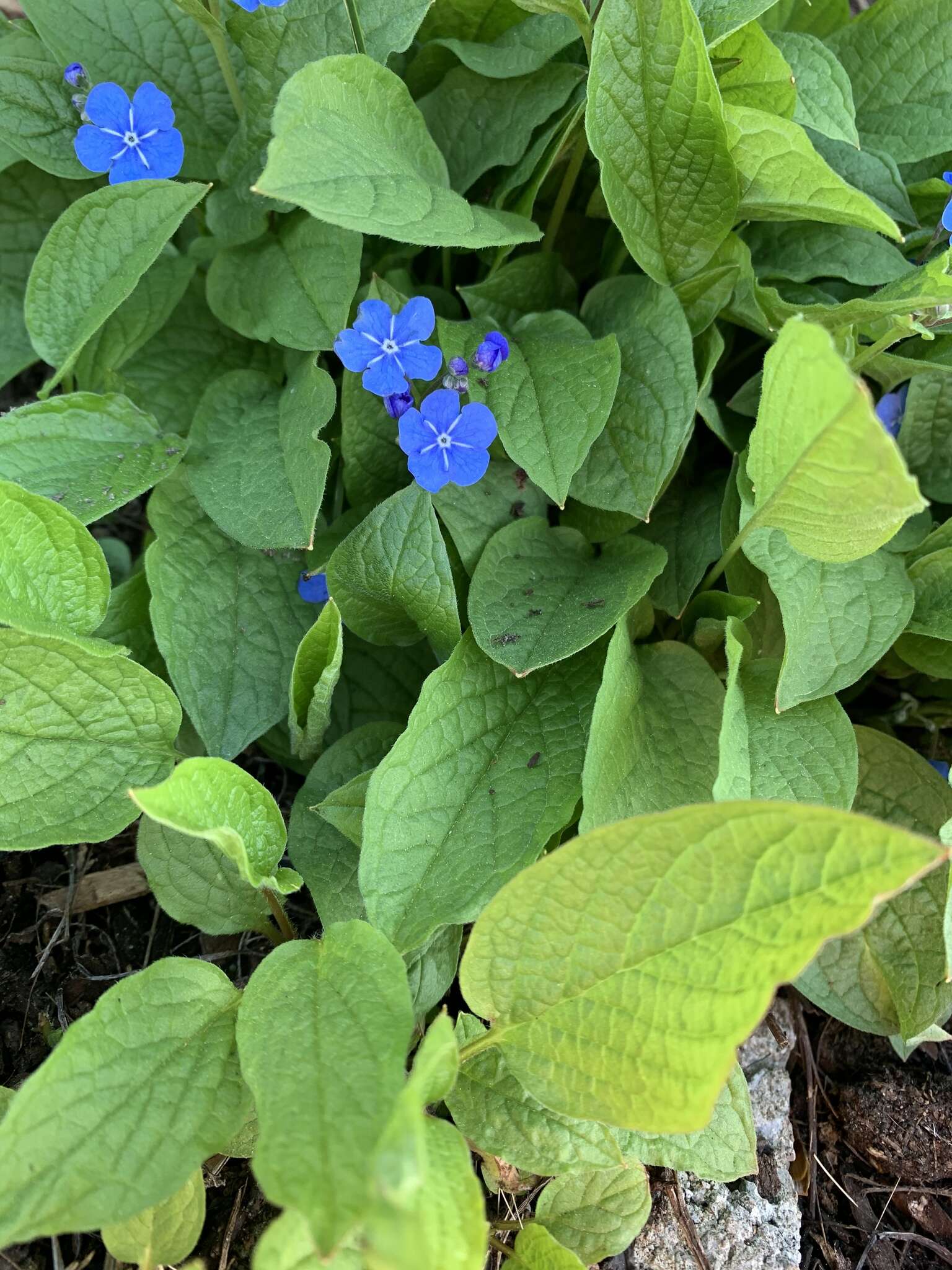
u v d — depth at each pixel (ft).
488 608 0.40
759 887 0.26
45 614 0.37
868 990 0.41
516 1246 0.35
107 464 0.42
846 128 0.45
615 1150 0.34
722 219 0.42
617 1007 0.29
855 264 0.46
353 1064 0.28
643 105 0.39
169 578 0.42
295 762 0.46
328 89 0.37
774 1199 0.39
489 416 0.37
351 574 0.40
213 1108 0.30
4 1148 0.27
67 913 0.43
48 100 0.45
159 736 0.39
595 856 0.28
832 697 0.40
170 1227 0.32
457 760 0.37
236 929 0.38
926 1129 0.41
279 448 0.43
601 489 0.41
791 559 0.40
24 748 0.37
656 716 0.40
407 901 0.35
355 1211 0.24
